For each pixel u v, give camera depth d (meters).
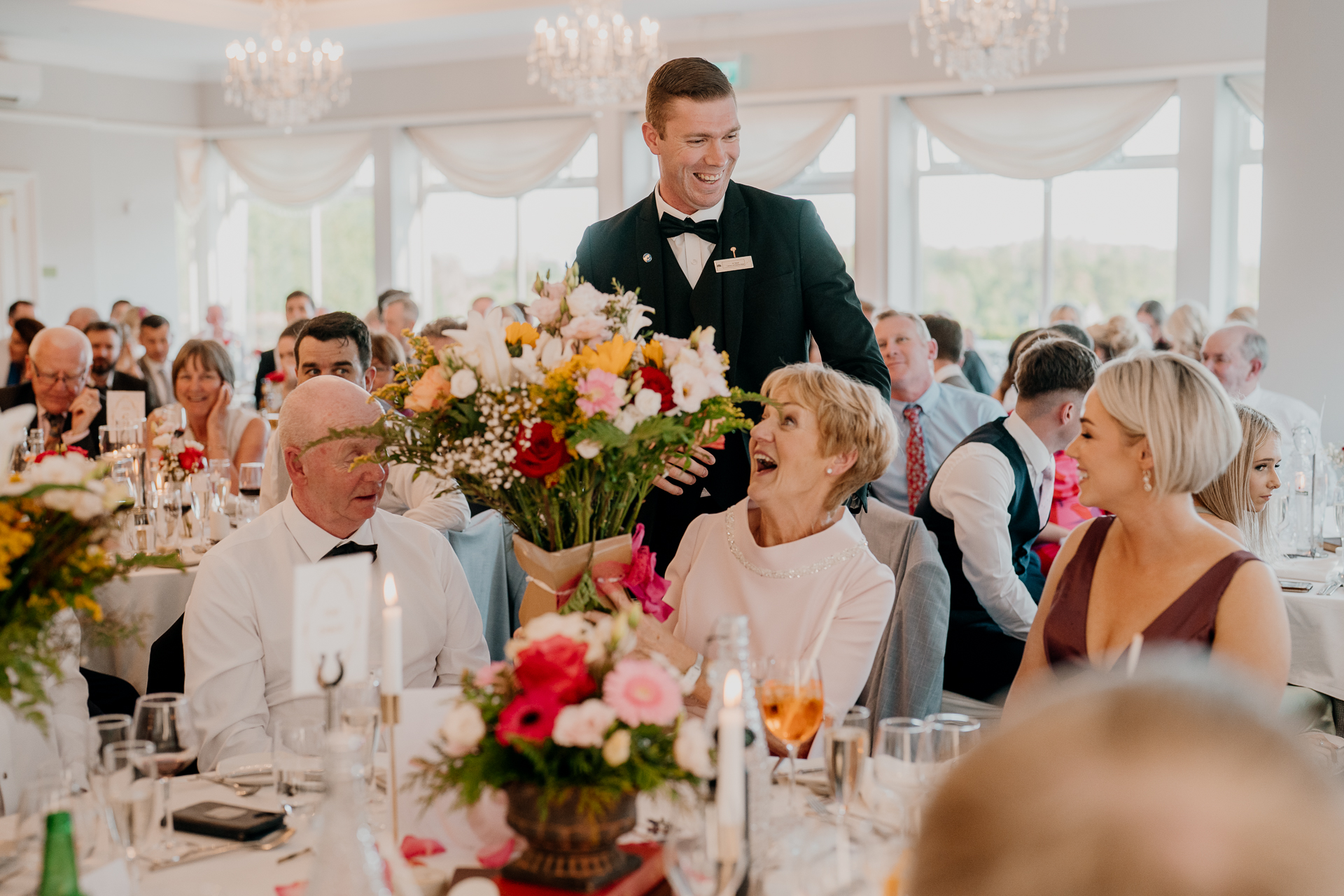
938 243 9.90
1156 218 9.20
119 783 1.32
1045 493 3.33
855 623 2.12
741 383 2.64
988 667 3.02
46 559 1.22
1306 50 5.06
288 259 12.39
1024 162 9.34
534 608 1.74
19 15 9.84
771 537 2.25
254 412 5.16
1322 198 5.08
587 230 2.82
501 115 10.91
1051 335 5.14
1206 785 0.35
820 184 10.08
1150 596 2.08
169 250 12.22
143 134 11.90
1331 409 5.12
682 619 2.24
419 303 11.83
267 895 1.30
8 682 1.20
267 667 2.27
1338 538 3.84
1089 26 8.95
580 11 8.56
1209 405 1.98
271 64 9.40
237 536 2.30
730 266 2.63
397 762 1.44
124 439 4.12
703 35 9.91
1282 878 0.33
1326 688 2.97
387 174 11.52
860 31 9.54
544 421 1.61
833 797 1.41
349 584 1.30
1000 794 0.38
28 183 11.14
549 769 1.19
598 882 1.24
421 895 1.24
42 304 11.29
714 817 1.16
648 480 1.74
